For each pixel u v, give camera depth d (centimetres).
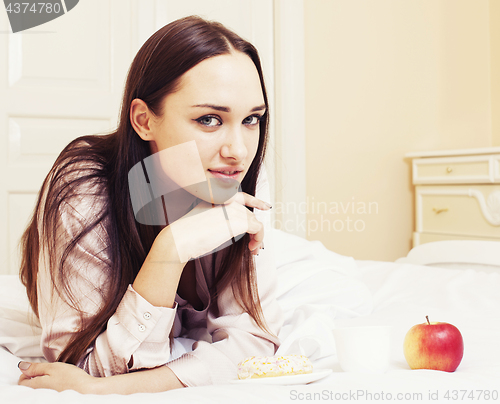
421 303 116
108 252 72
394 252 283
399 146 285
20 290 108
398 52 285
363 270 158
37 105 223
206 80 64
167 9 240
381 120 280
